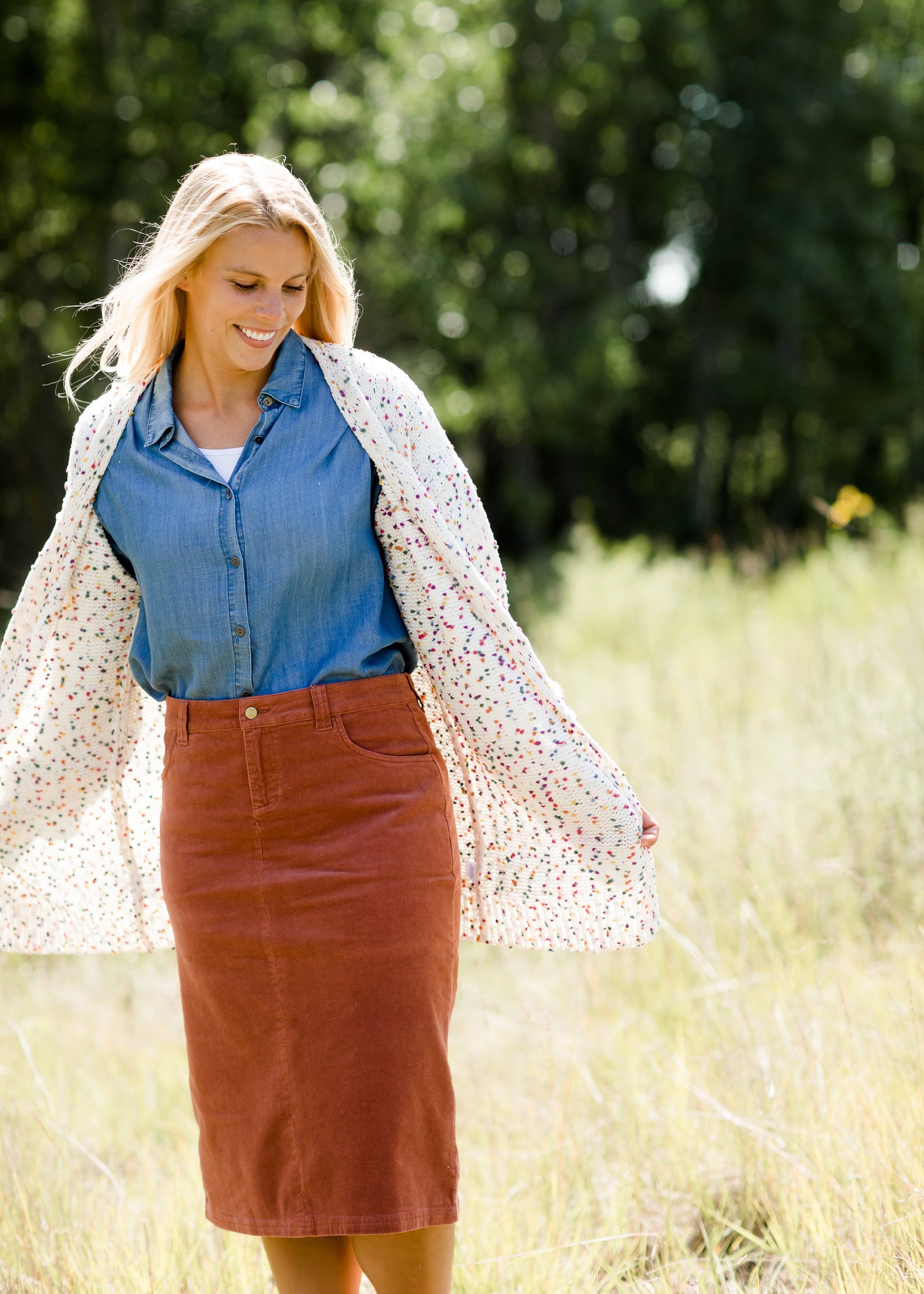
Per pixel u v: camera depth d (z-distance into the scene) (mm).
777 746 5082
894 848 4129
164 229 2086
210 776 2059
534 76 20922
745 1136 2830
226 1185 2100
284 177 2086
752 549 18781
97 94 17188
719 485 29156
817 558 10820
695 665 7555
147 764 2506
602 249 24859
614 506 29281
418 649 2201
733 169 24281
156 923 2609
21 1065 3877
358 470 2090
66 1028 4336
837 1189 2566
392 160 17359
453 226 19672
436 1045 2039
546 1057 3160
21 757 2449
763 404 26500
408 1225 1984
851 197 24516
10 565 17109
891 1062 2936
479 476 25281
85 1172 3287
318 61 19078
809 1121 2812
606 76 21109
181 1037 4309
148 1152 3273
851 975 3502
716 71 23047
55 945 2646
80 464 2160
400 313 19609
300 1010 2016
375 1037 1995
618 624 11305
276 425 2080
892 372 26016
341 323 2191
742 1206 2754
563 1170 2859
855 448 28438
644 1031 3549
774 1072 3037
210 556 2029
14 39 16719
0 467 18000
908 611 6699
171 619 2070
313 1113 2010
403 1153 1996
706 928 3879
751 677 6281
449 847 2105
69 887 2611
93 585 2248
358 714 2049
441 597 2146
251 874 2033
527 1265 2541
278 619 2043
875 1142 2611
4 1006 4508
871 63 24094
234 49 16922
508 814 2410
